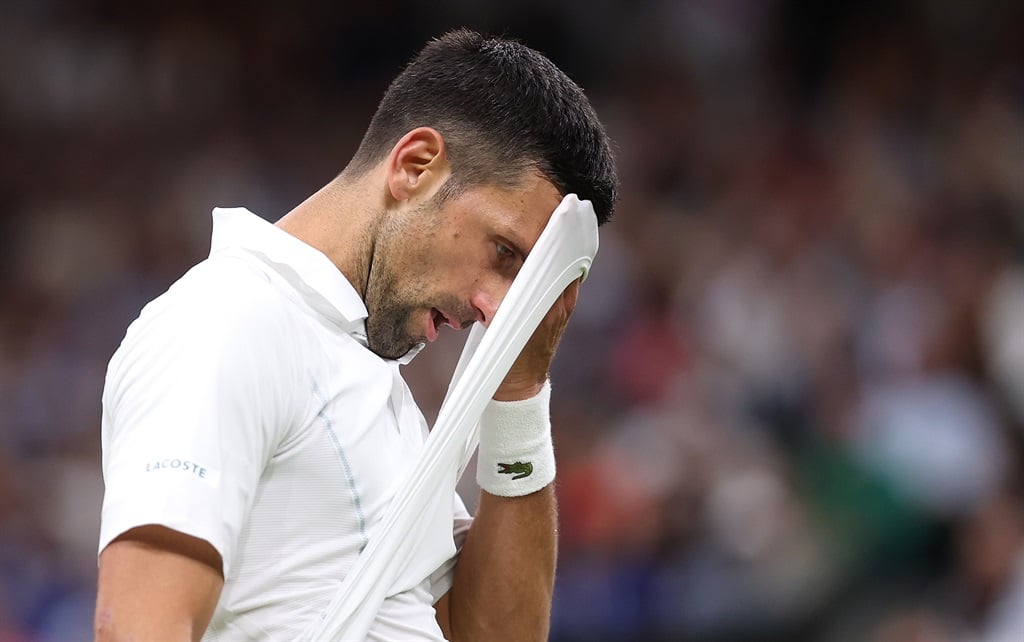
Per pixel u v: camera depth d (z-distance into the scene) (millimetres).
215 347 6691
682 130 37125
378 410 7332
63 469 27203
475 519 8570
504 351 7480
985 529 19922
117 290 33469
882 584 21016
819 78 38750
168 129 38000
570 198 7559
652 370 28047
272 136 38250
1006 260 30156
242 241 7457
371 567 7027
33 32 38344
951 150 35188
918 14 38969
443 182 7559
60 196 36344
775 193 34562
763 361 28094
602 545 22922
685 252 31938
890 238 31359
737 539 22125
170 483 6305
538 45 39156
